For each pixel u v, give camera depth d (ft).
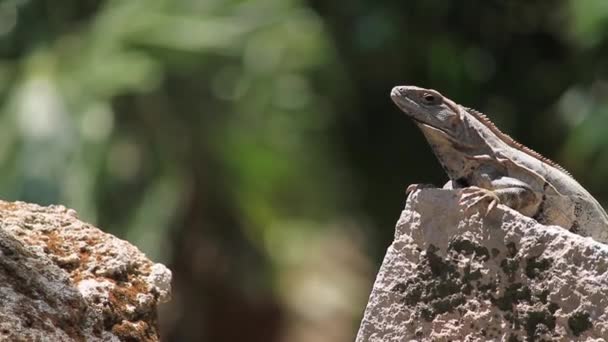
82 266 22.04
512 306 21.07
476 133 23.30
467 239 21.42
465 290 21.40
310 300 64.64
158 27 60.44
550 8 75.66
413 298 21.74
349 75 70.23
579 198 23.04
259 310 64.08
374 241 72.33
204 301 63.21
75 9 64.23
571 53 73.26
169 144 61.21
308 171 64.49
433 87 75.15
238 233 63.82
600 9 64.69
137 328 21.71
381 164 76.74
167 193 59.98
